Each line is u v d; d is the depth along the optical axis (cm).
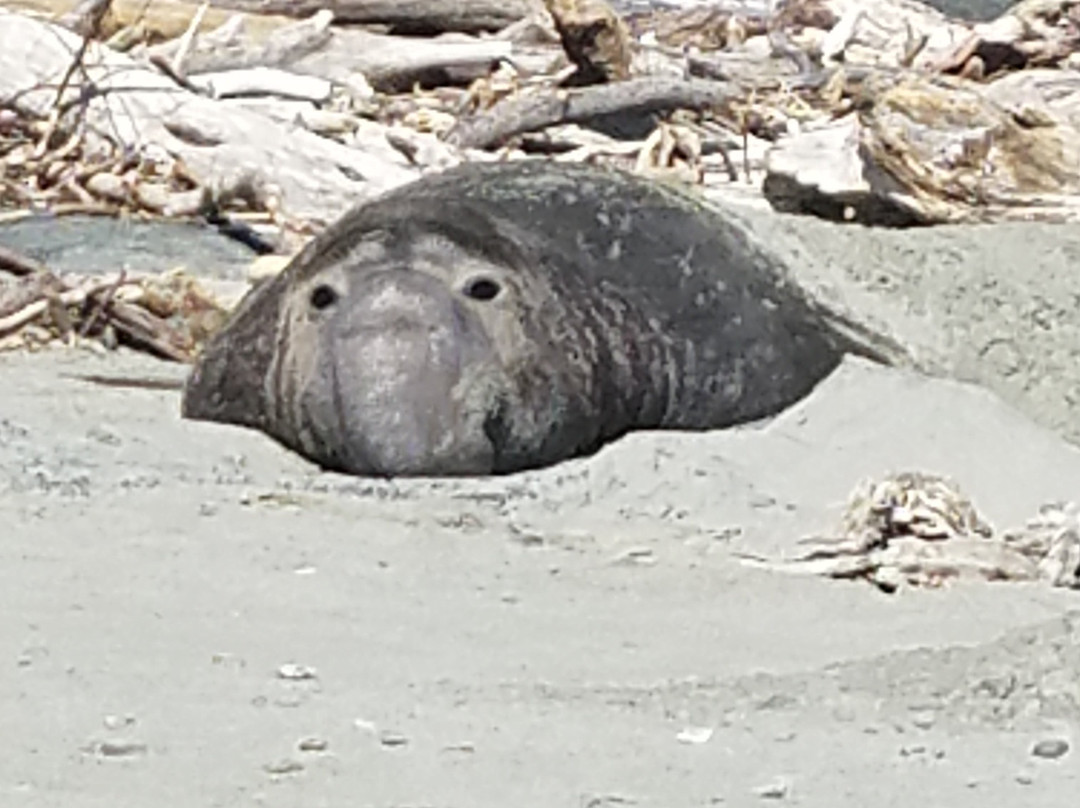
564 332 1030
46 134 1823
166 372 1255
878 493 864
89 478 917
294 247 1636
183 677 614
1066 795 517
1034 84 2088
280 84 2078
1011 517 939
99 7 1984
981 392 1099
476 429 992
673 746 553
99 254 1582
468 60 2375
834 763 540
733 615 737
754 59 2534
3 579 729
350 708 584
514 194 1086
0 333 1369
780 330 1110
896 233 1338
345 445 988
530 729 568
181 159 1794
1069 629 654
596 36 2230
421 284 1016
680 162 2005
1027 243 1347
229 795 505
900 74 2388
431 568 786
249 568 767
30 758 530
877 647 690
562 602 746
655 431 1052
